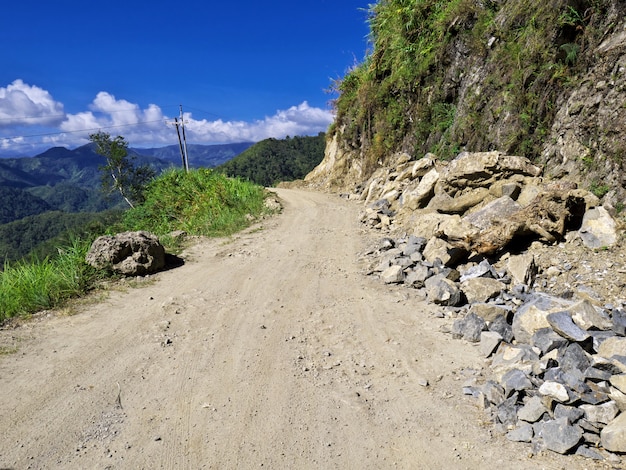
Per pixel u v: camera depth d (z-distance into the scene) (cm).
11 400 374
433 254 684
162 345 479
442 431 315
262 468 286
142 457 299
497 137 901
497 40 1010
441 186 880
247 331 511
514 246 635
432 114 1331
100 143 4416
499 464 277
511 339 439
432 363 415
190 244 1009
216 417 342
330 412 345
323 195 1895
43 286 640
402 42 1568
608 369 314
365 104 1864
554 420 292
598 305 464
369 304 581
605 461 267
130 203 4534
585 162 647
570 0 746
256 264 811
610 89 633
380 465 285
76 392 385
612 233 549
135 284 715
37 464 295
